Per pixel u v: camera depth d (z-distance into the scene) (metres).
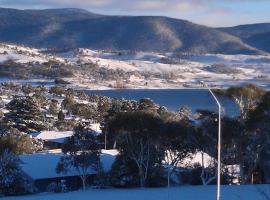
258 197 33.41
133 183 46.41
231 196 34.41
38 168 47.78
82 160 45.22
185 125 45.75
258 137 45.97
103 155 52.62
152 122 44.78
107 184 46.38
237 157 46.84
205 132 45.84
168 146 45.69
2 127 71.12
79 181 47.53
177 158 46.19
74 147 45.50
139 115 45.12
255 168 48.41
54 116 110.19
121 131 45.34
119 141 45.72
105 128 58.84
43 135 76.31
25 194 43.00
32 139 66.88
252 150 46.41
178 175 47.84
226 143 46.09
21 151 54.69
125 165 46.41
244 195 34.50
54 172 47.12
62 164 46.09
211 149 46.09
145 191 39.03
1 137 51.00
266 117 45.66
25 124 84.75
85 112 107.00
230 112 66.19
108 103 105.62
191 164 48.19
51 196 37.56
